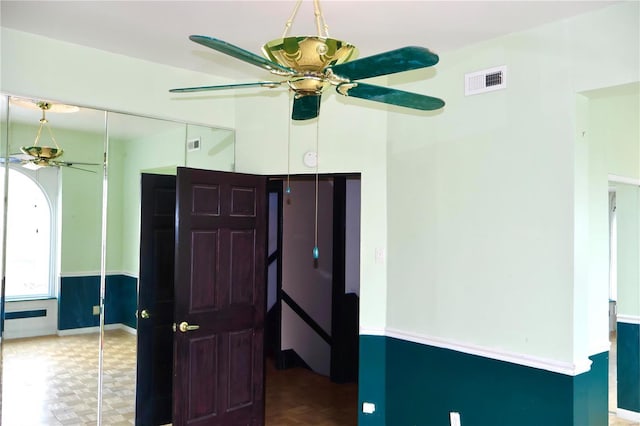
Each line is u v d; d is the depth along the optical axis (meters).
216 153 4.26
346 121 3.93
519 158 3.14
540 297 3.02
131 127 3.85
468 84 3.39
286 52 1.77
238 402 3.86
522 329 3.09
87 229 3.66
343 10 2.83
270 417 4.28
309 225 5.80
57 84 3.49
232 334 3.84
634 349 4.36
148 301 3.95
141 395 3.91
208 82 4.19
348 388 5.07
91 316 3.68
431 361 3.54
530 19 2.96
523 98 3.13
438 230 3.54
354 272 5.45
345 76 1.90
